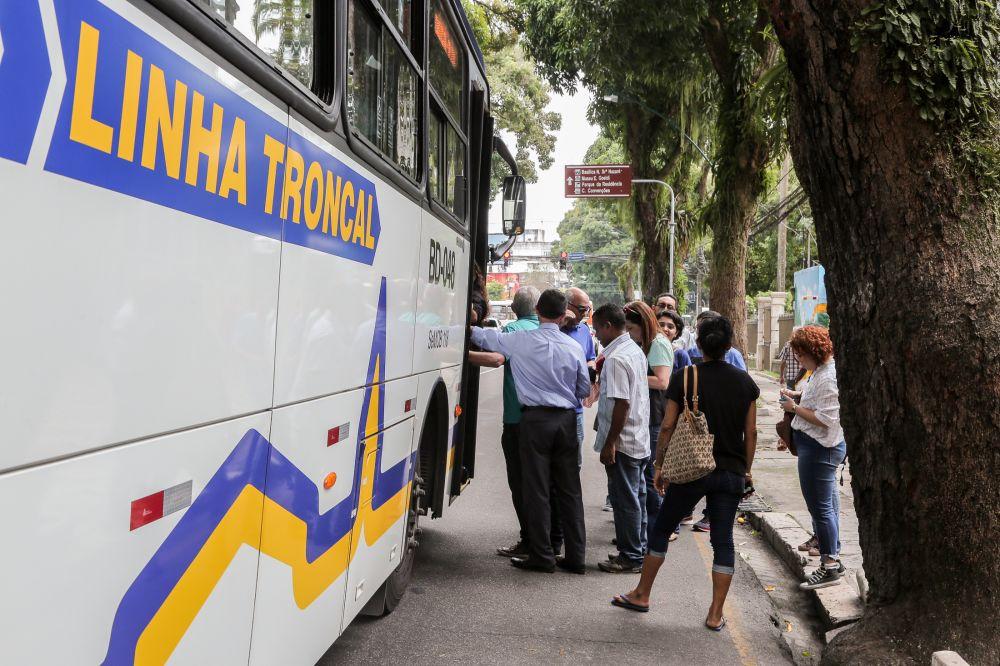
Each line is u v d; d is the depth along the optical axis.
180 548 1.97
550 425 6.00
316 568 2.96
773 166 15.00
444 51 5.01
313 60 2.79
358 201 3.23
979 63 3.86
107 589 1.69
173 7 1.81
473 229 6.25
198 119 1.96
